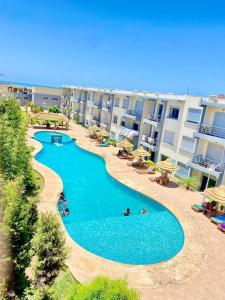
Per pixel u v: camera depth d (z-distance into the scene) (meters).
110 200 26.48
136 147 43.41
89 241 18.42
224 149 27.09
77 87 73.56
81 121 71.38
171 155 34.72
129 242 18.86
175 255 17.34
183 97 33.53
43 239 10.59
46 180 27.88
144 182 30.70
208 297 13.84
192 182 29.62
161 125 36.75
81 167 35.84
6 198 12.25
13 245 10.64
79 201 25.53
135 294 8.77
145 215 23.09
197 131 29.81
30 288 10.52
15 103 39.44
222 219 22.14
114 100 52.09
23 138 24.25
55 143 47.62
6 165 19.83
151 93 41.62
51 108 74.56
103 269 15.20
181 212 23.69
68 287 12.75
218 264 16.77
